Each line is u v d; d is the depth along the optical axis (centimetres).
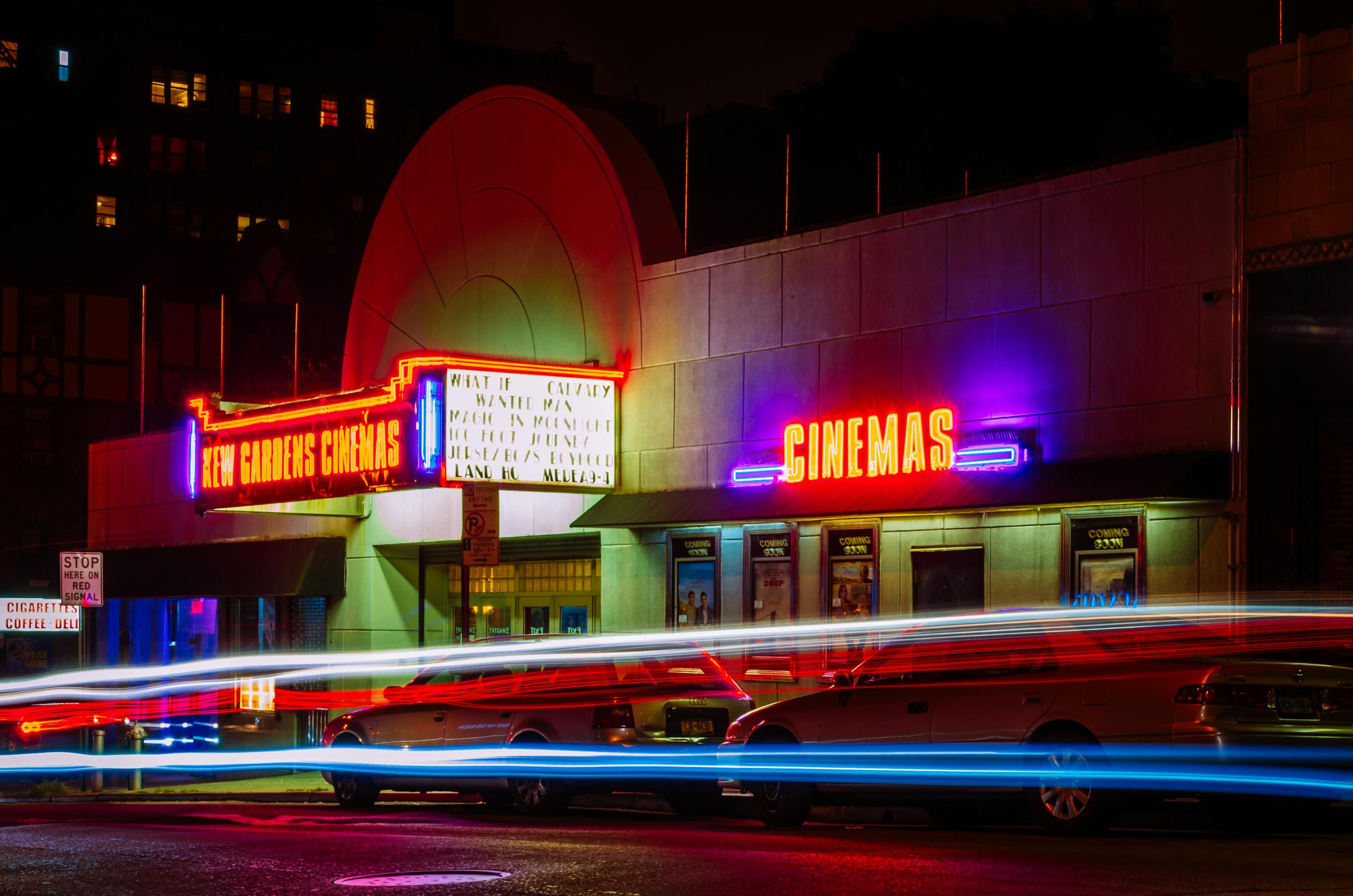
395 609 2781
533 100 2559
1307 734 1190
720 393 2223
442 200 2762
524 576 2623
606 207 2419
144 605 3525
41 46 6462
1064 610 1736
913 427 1947
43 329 5919
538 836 1364
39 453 5831
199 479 2767
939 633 1399
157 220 6750
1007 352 1877
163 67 6844
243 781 2459
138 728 2666
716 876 1044
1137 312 1747
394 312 2867
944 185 3316
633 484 2345
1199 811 1257
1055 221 1839
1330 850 1129
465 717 1727
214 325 6331
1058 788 1262
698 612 2231
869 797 1388
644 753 1584
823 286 2103
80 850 1342
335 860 1209
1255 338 1639
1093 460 1772
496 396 2253
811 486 2059
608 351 2406
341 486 2391
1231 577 1630
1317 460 1594
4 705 3300
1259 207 1644
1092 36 3381
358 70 7494
